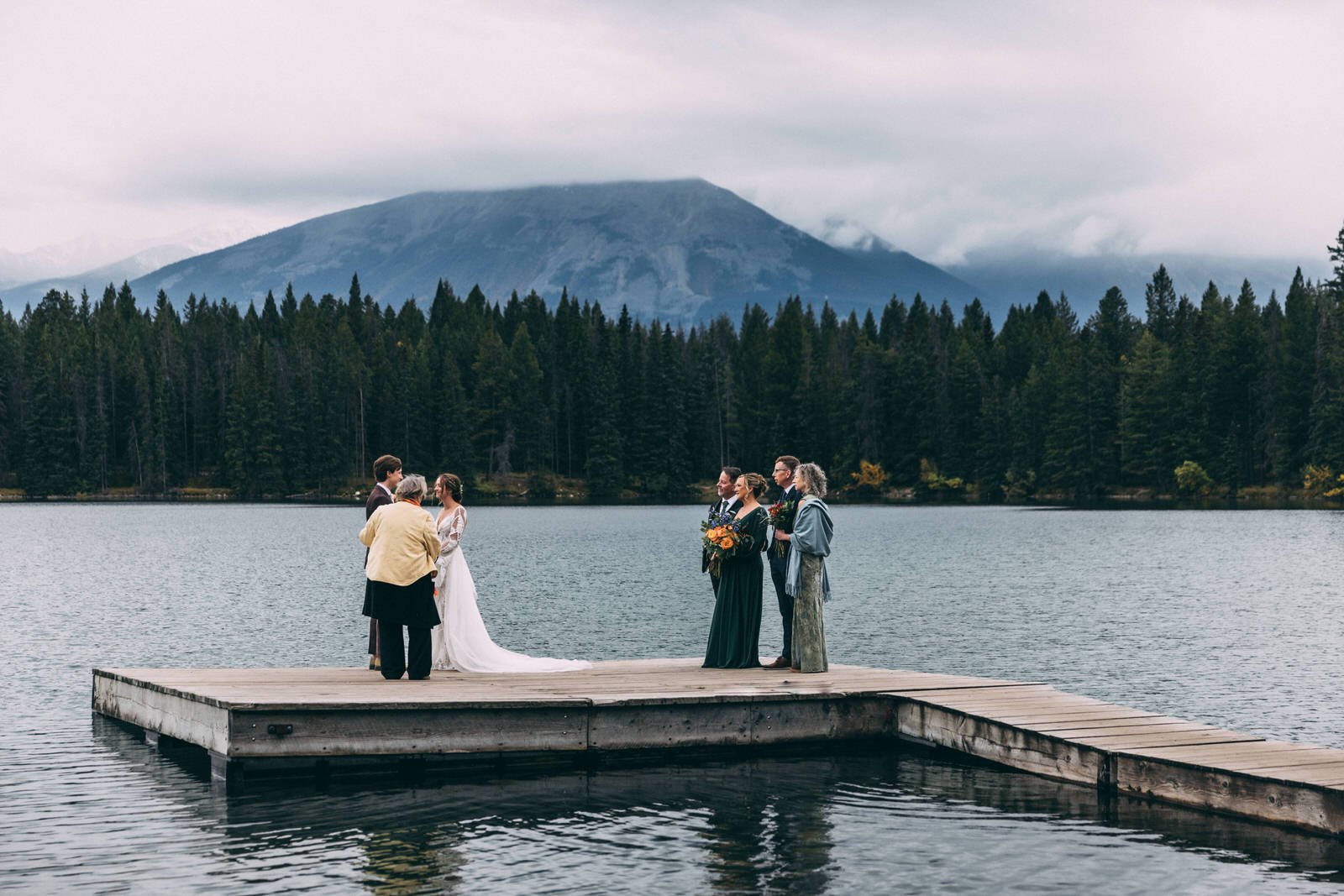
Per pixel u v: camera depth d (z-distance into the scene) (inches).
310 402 5418.3
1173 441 4783.5
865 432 5516.7
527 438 5689.0
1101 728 539.5
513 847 423.8
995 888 383.9
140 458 5452.8
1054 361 5383.9
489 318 6875.0
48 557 2165.4
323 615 1259.8
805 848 425.4
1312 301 4985.2
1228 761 480.4
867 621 1204.5
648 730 551.5
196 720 530.0
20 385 5413.4
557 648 1020.5
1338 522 3336.6
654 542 2694.4
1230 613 1277.1
